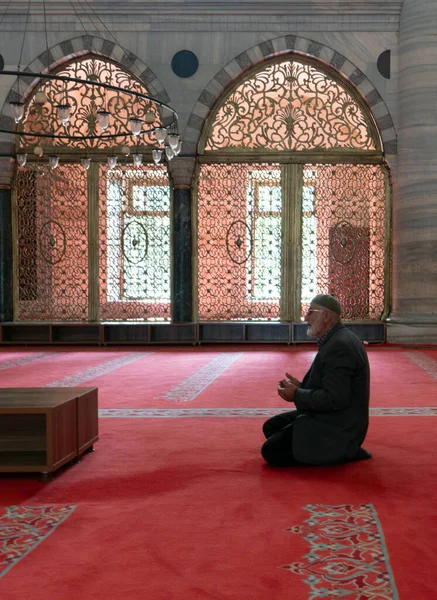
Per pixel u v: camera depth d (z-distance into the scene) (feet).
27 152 34.40
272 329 34.60
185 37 33.65
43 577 7.13
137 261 34.68
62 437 11.28
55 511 9.34
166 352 31.14
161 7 33.37
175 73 33.73
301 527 8.60
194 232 34.40
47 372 23.91
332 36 33.32
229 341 33.78
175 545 8.02
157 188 34.58
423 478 10.81
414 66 32.30
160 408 16.99
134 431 14.42
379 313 34.50
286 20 33.35
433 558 7.57
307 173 34.32
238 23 33.53
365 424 11.71
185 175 33.73
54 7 33.50
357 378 11.49
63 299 34.81
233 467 11.57
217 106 34.19
